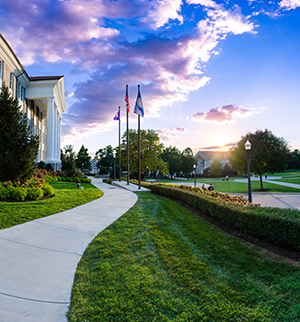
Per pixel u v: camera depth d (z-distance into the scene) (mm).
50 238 5770
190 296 3596
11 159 10453
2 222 6438
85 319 3033
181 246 5562
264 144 27547
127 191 17297
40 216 7664
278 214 5527
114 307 3285
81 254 4984
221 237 6113
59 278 3979
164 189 14773
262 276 4074
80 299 3438
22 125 11180
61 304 3312
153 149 43188
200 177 73938
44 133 45250
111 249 5262
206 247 5504
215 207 7758
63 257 4785
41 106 38469
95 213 8719
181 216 8555
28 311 3105
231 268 4453
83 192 15031
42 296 3451
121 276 4113
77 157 81125
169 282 3969
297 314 3062
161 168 44812
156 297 3541
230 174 75188
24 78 28719
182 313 3199
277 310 3193
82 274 4145
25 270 4133
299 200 17734
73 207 9703
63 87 38188
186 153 68312
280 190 26078
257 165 26969
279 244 5148
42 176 19031
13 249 4906
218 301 3453
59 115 45250
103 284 3852
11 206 8219
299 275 3953
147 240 5879
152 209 9703
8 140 10656
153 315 3156
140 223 7379
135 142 42594
